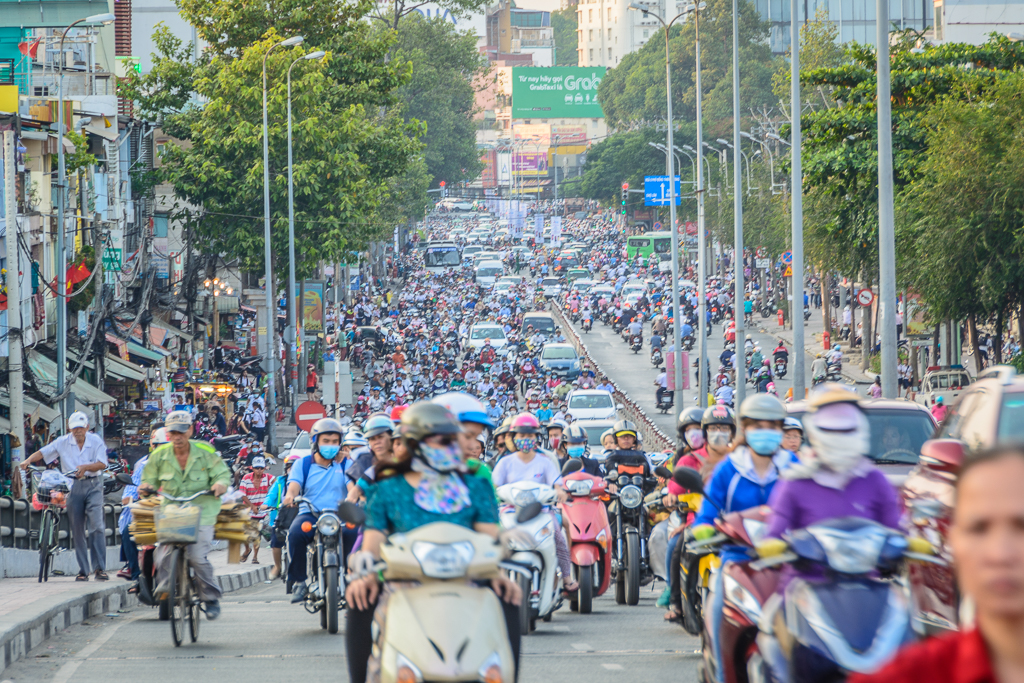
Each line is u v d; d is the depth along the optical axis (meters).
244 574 58.16
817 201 146.88
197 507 31.73
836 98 107.19
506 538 17.64
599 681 25.91
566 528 37.34
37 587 40.75
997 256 85.12
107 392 119.31
